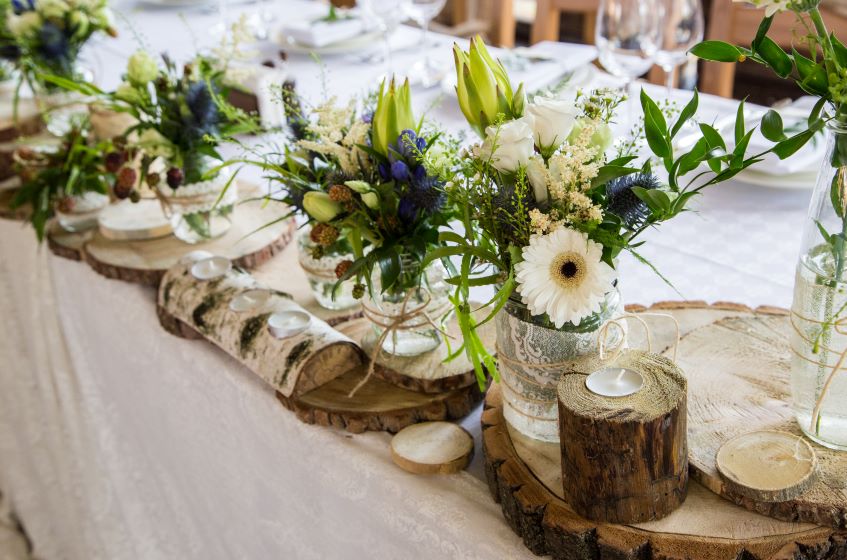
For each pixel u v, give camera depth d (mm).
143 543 1379
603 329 716
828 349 686
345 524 909
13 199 1423
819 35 616
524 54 1663
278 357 937
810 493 676
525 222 685
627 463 654
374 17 1695
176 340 1112
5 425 1737
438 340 944
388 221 830
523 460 767
